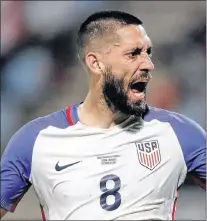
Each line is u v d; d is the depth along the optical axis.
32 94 39.59
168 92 37.81
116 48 12.81
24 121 38.84
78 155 12.98
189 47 40.53
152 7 43.62
